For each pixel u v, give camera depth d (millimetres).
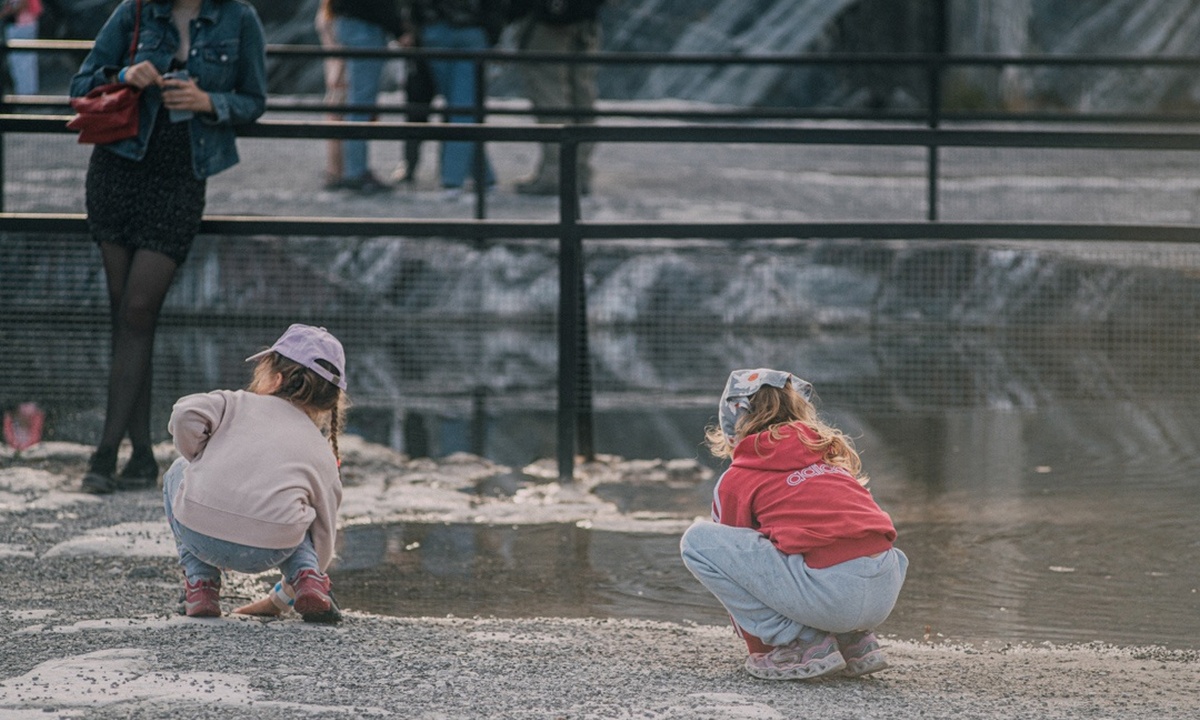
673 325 21609
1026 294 19594
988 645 8766
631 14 35438
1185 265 16734
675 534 11711
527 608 9594
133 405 12641
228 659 7301
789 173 26500
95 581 9570
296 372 8539
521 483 13555
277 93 33688
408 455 14719
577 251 13609
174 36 12477
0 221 13250
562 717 6539
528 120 26125
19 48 17031
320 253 19953
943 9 24156
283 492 8180
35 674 6918
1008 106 35844
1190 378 16734
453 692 6918
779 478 7629
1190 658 8414
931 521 12125
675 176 26062
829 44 35094
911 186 25203
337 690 6855
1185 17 37344
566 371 13594
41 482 12797
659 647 8242
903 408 16719
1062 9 37906
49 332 14953
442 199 23297
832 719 6664
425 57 20781
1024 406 16859
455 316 20984
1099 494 13070
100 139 12172
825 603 7344
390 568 10578
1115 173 26125
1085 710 7008
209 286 16812
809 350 20438
